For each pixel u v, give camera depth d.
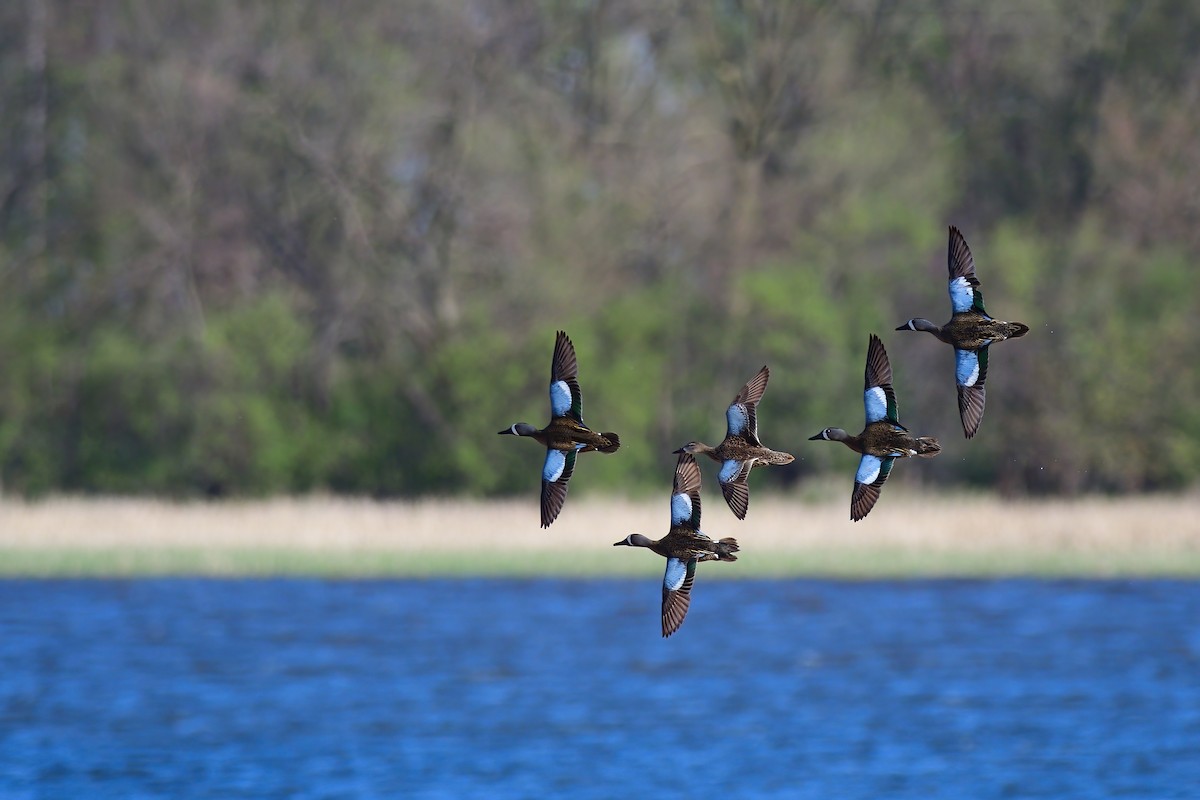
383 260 51.00
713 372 51.34
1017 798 20.73
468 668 28.69
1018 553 39.31
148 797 20.78
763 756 22.84
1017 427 49.78
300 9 51.00
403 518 42.41
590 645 30.80
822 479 50.47
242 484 50.25
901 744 23.50
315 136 50.28
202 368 50.12
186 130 50.94
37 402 51.16
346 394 50.88
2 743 23.52
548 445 12.65
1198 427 49.03
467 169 50.84
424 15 51.41
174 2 51.25
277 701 26.25
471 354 49.75
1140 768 22.20
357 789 21.19
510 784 21.45
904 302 51.44
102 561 38.09
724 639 31.38
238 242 51.84
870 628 32.25
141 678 27.77
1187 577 37.19
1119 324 49.59
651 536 40.09
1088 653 29.84
